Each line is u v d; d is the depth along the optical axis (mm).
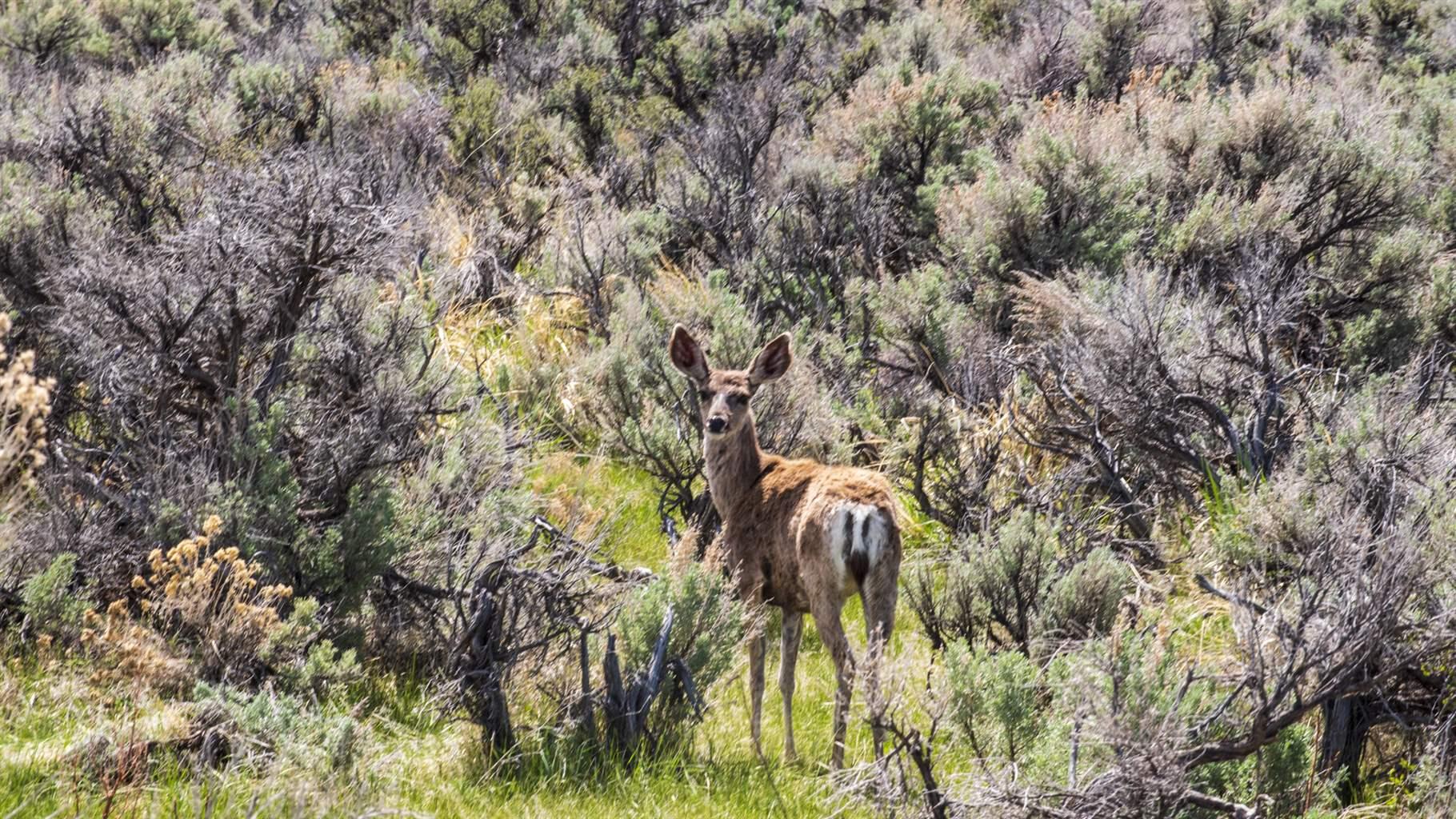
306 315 25578
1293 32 76188
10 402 14195
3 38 59875
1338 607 18656
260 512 21188
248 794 15570
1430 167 45875
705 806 17875
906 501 29484
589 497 29203
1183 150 43719
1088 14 68438
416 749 18578
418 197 40406
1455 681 19641
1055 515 27078
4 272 27828
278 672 18984
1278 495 22422
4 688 18016
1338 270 38406
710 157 47062
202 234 23672
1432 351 30109
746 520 22078
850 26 73188
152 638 18703
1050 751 17047
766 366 22953
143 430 23156
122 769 15406
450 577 21859
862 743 20891
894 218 43594
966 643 20641
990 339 34188
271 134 44188
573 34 62781
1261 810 16969
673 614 20203
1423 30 78750
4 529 16188
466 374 30188
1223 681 19625
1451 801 18078
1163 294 32031
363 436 23281
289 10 77938
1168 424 28703
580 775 18344
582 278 38344
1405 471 22719
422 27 64375
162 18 63844
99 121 36469
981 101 50875
